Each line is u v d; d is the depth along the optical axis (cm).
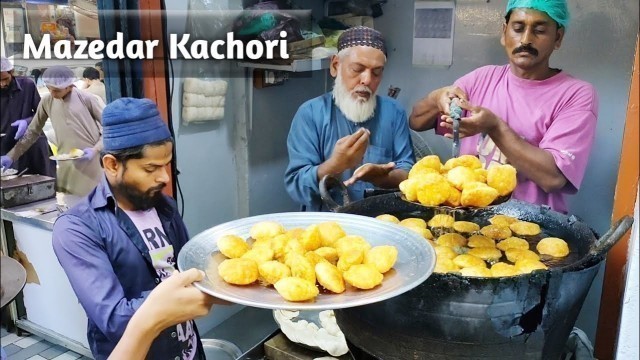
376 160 180
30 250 206
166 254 134
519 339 100
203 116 191
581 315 157
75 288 116
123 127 119
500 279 92
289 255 97
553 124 150
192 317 95
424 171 121
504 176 113
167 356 133
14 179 202
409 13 164
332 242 108
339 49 178
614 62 140
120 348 94
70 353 212
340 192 188
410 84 170
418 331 101
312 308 81
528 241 129
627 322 75
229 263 94
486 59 156
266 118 200
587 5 139
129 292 128
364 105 177
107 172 125
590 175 149
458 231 136
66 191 196
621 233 101
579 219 129
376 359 123
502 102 155
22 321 221
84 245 118
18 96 186
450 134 166
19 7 168
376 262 94
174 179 183
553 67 147
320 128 188
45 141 191
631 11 135
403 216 150
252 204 212
